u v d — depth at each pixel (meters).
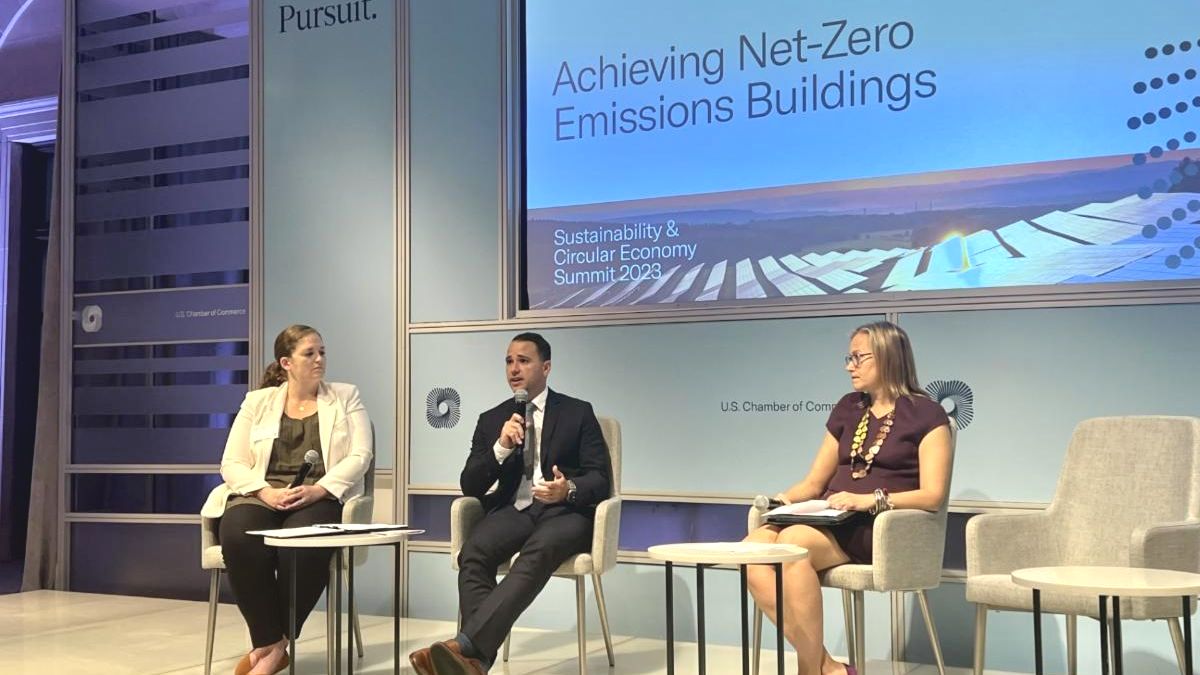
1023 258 3.97
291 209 5.17
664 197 4.55
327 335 5.06
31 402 7.07
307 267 5.12
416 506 4.87
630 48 4.64
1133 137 3.86
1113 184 3.87
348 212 5.05
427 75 4.94
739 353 4.30
